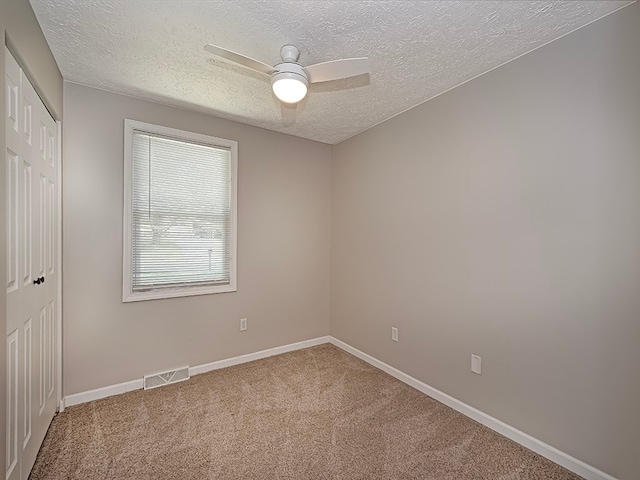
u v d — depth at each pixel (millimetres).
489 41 1791
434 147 2475
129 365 2529
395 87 2320
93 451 1809
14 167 1394
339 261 3574
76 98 2281
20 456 1475
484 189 2121
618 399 1549
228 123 2979
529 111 1882
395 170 2846
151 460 1749
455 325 2318
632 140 1495
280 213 3344
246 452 1825
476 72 2119
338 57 1960
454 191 2320
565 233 1729
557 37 1747
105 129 2396
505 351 2010
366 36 1755
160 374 2664
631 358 1509
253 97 2514
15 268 1413
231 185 3008
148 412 2213
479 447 1893
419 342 2604
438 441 1943
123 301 2492
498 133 2041
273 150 3275
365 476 1656
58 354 2170
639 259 1481
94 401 2350
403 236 2760
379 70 2094
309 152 3541
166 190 2701
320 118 2922
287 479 1631
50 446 1843
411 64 2023
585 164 1649
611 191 1562
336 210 3627
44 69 1748
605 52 1573
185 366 2795
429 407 2334
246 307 3133
